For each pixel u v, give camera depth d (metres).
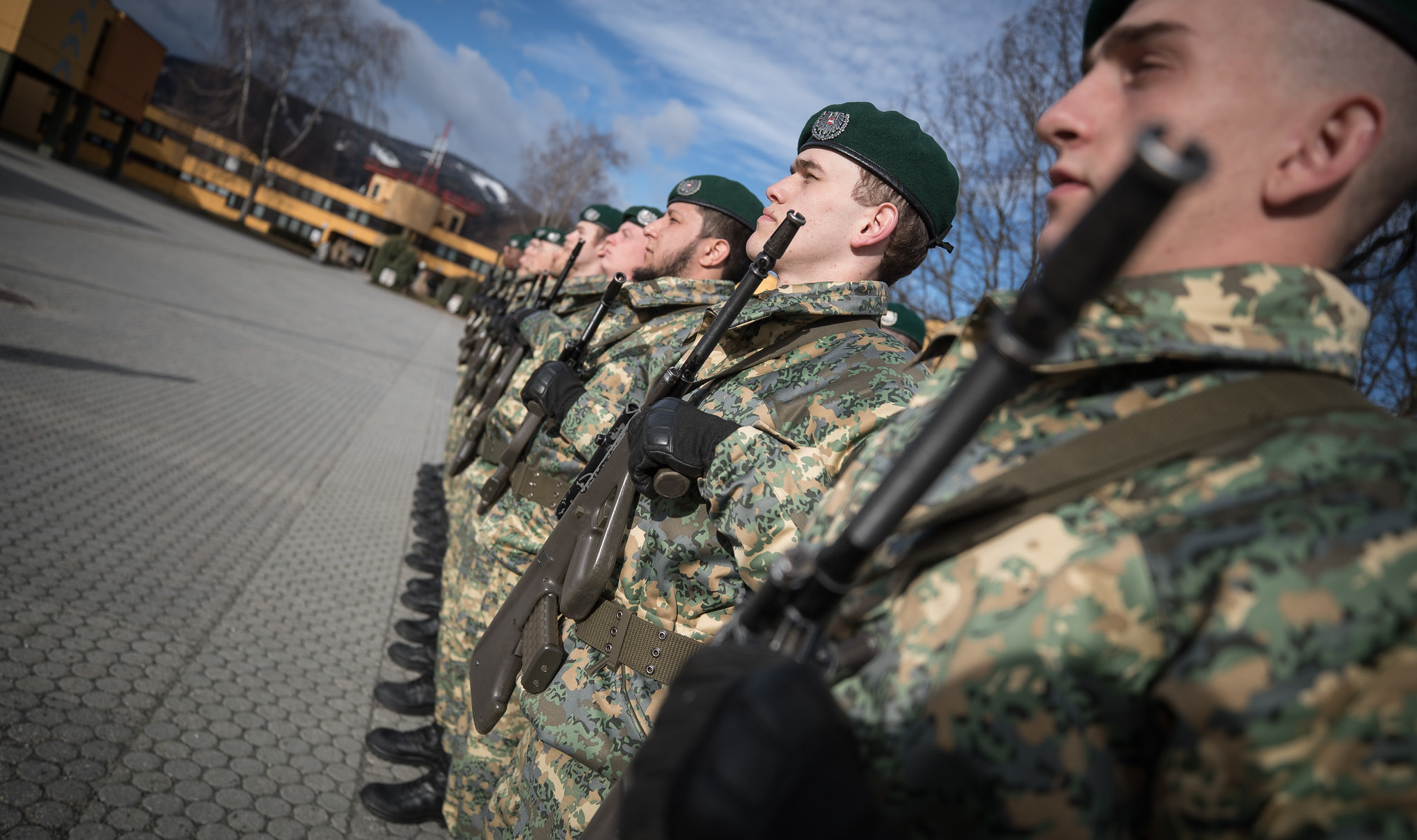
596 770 1.69
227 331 10.02
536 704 1.80
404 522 5.71
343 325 15.85
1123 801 0.70
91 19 32.81
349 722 3.07
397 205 52.66
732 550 1.61
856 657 0.81
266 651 3.32
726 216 2.89
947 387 0.96
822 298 1.84
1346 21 0.75
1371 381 3.76
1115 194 0.53
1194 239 0.82
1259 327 0.79
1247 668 0.61
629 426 1.69
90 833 2.11
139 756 2.45
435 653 3.77
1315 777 0.59
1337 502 0.64
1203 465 0.72
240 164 50.41
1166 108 0.81
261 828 2.36
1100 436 0.78
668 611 1.71
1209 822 0.62
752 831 0.59
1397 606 0.59
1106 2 0.96
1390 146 0.77
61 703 2.54
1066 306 0.57
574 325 3.62
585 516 1.88
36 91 35.84
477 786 2.43
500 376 3.67
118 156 38.97
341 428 7.69
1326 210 0.80
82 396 5.46
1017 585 0.73
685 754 0.64
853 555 0.71
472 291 34.66
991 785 0.69
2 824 2.03
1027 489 0.77
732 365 1.86
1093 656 0.68
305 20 43.16
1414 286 3.22
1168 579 0.66
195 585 3.63
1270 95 0.77
